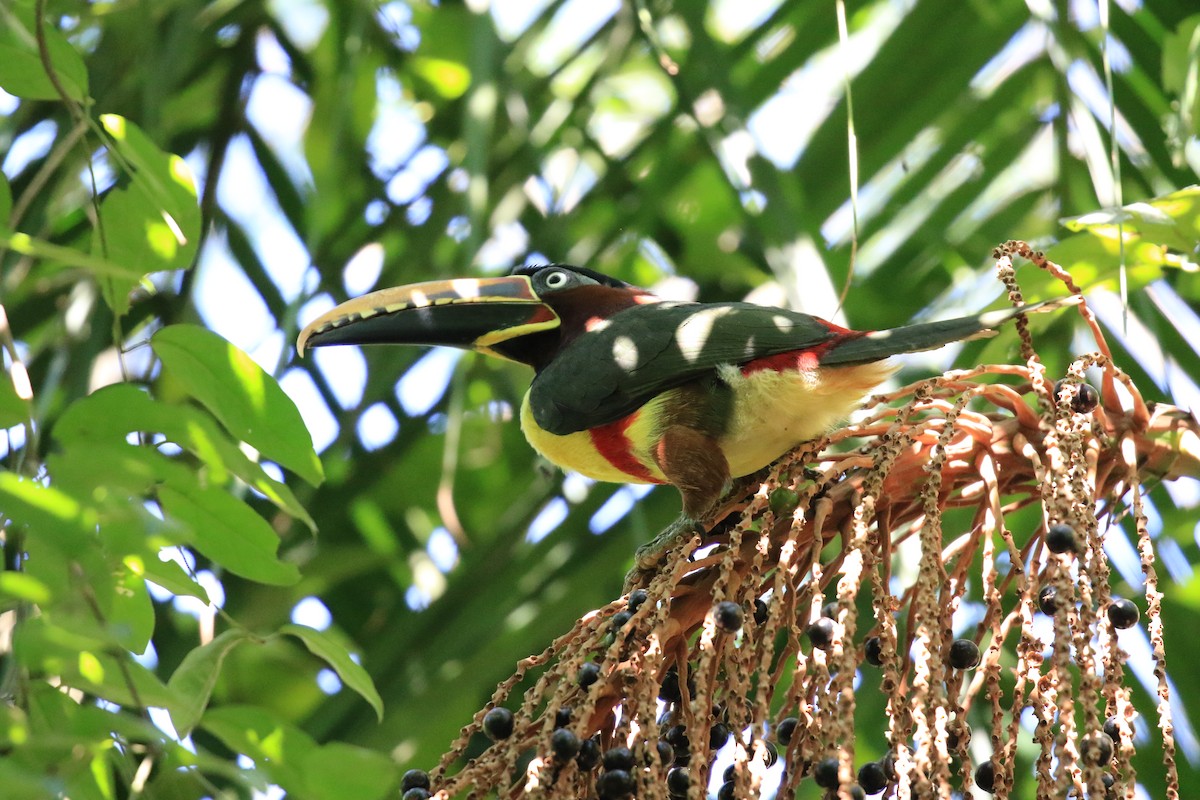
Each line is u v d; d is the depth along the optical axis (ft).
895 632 18.24
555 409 28.27
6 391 17.79
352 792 16.30
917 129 30.09
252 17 34.73
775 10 30.78
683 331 27.81
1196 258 24.12
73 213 31.24
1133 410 22.62
